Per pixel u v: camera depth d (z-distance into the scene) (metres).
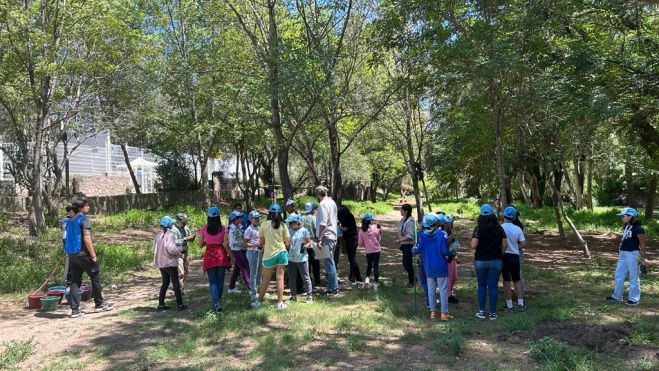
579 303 8.23
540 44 10.70
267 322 7.41
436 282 7.79
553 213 28.98
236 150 29.94
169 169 31.27
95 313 8.48
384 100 13.21
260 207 33.22
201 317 7.86
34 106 17.58
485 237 7.38
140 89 20.52
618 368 5.21
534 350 5.70
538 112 13.12
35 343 6.68
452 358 5.75
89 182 26.94
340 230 10.41
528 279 10.88
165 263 8.34
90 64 16.36
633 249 8.14
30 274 11.02
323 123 13.83
